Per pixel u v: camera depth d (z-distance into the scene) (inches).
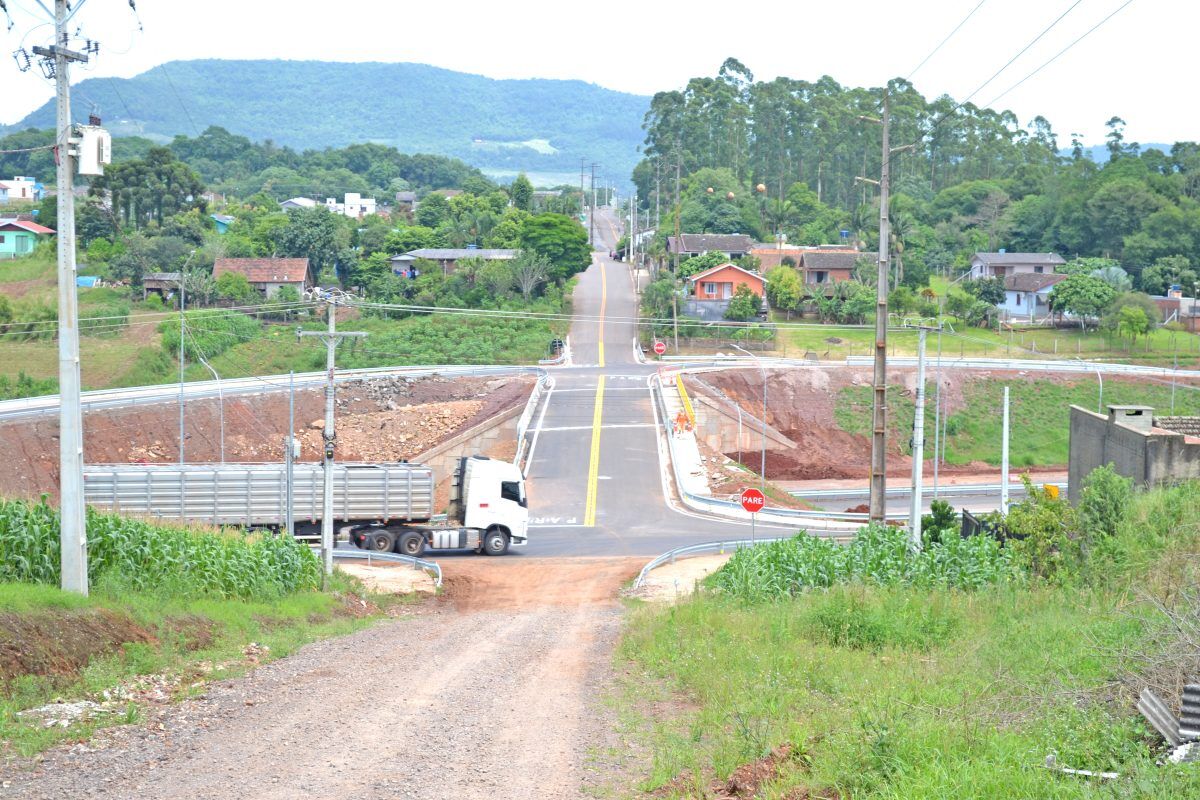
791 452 3836.1
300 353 4483.3
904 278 5949.8
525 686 820.0
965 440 4074.8
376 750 607.5
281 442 3331.7
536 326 5034.5
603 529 2413.9
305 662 910.4
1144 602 812.0
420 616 1400.1
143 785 533.3
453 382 3892.7
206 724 664.4
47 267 5610.2
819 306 5413.4
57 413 2805.1
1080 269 5807.1
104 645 830.5
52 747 602.2
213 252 5620.1
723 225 7012.8
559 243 5821.9
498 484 2100.1
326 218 6102.4
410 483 2030.0
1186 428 1689.2
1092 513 1186.0
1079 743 525.3
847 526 2502.5
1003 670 708.0
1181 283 5944.9
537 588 1707.7
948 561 1307.8
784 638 964.0
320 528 2011.6
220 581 1221.1
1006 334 5236.2
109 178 6254.9
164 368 4175.7
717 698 732.7
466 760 591.5
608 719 706.2
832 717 629.9
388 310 5093.5
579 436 3339.1
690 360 4630.9
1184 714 510.6
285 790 528.1
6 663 730.2
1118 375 4365.2
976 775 470.3
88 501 1907.0
